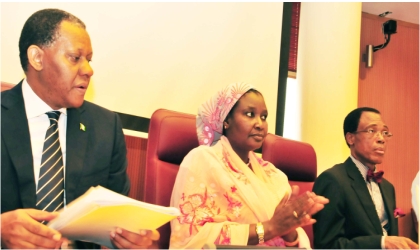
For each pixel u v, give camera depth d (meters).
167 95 2.66
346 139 2.33
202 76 2.79
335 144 3.00
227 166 1.84
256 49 2.99
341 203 2.04
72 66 1.50
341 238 1.96
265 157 2.28
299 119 3.17
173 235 1.65
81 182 1.52
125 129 2.50
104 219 1.22
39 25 1.50
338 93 3.07
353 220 2.02
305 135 3.10
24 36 1.51
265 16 3.04
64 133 1.58
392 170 3.62
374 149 2.22
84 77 1.53
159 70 2.64
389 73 3.74
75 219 1.18
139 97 2.57
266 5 3.05
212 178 1.77
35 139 1.52
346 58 3.12
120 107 2.51
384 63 3.74
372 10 3.71
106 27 2.51
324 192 2.09
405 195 3.62
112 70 2.50
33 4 2.33
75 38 1.51
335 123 3.03
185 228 1.64
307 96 3.15
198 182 1.75
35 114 1.53
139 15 2.61
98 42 2.48
